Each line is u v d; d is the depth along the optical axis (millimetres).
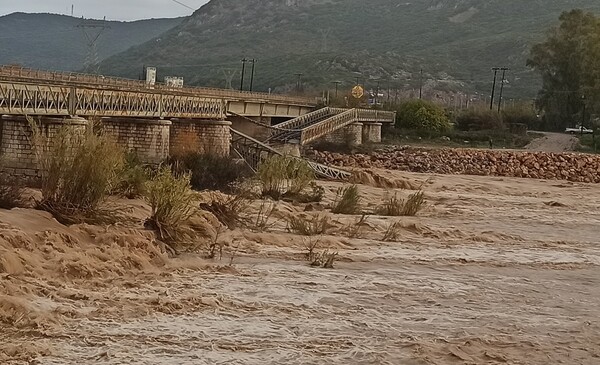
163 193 22891
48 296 14992
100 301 15219
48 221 20641
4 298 13859
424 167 81562
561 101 126000
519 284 21375
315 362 12812
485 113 119375
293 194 41094
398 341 14516
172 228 22719
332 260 21859
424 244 27719
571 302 19500
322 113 98000
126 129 52625
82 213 22234
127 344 12891
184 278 18438
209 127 61000
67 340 12812
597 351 14945
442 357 13695
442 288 19906
